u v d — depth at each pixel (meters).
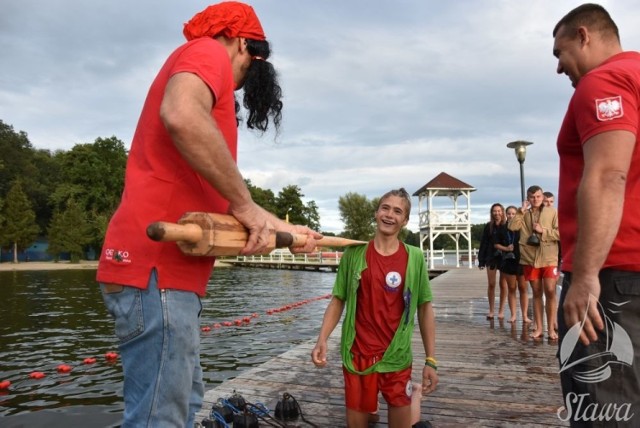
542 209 6.47
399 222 3.04
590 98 1.68
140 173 1.53
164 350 1.47
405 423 3.04
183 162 1.52
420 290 3.10
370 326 3.03
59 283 27.48
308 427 3.45
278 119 2.01
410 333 3.03
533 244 6.48
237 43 1.79
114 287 1.51
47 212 60.25
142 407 1.48
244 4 1.81
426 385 3.14
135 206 1.49
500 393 4.18
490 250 8.30
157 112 1.53
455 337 6.78
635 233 1.71
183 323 1.50
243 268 47.47
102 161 60.31
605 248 1.59
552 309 6.48
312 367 5.01
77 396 6.19
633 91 1.65
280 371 4.87
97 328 11.62
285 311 15.38
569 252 1.92
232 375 7.37
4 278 32.34
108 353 8.62
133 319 1.48
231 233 1.47
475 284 15.34
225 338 10.62
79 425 5.14
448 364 5.23
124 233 1.50
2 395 6.24
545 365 5.16
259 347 9.55
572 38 2.00
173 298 1.48
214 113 1.52
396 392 3.01
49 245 53.88
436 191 29.25
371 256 3.07
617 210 1.58
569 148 1.93
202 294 1.59
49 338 10.32
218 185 1.43
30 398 6.11
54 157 73.06
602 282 1.76
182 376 1.50
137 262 1.47
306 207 71.44
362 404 3.05
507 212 8.44
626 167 1.61
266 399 4.04
